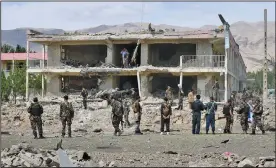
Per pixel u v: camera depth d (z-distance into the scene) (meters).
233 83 49.53
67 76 47.31
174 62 44.91
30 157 13.68
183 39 42.66
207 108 23.02
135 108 23.75
